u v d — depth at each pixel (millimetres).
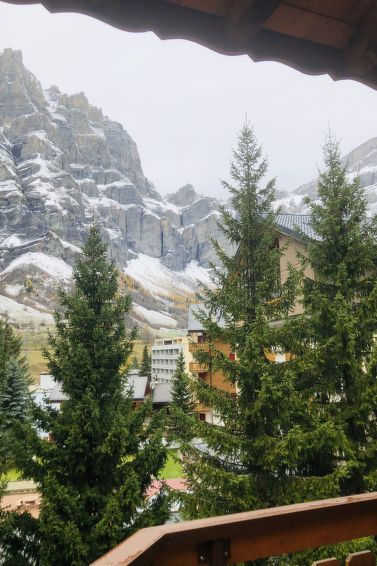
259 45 2238
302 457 8656
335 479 8078
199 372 34656
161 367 71875
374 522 2125
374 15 2086
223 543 1766
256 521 1841
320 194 10992
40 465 9953
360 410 8914
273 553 1869
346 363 9078
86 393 10297
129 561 1410
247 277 10898
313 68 2344
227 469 9641
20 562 9086
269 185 11312
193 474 9469
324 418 9133
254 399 9344
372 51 2211
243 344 10047
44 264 189750
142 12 1999
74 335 11086
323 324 9602
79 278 12008
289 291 10266
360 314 9406
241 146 11430
